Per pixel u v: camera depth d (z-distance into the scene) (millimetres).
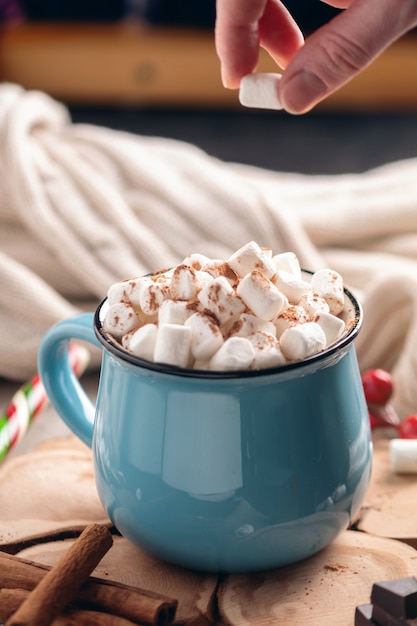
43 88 1455
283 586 476
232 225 736
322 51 498
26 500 528
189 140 1366
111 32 1442
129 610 449
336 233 757
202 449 449
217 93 1469
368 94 1461
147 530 468
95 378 702
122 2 1457
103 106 1471
